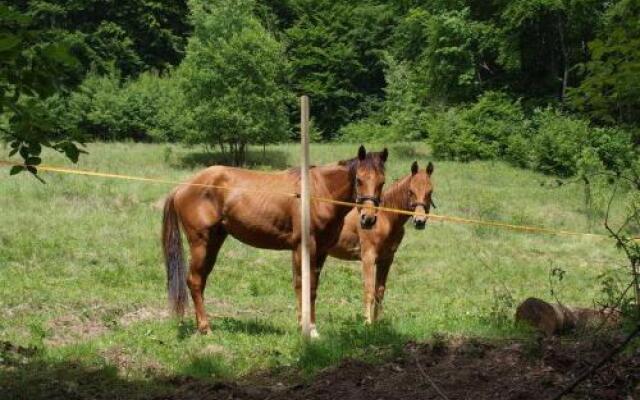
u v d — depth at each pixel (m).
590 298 13.20
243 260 15.31
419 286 14.21
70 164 27.25
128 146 35.62
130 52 53.97
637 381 5.42
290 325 9.46
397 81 48.03
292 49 55.75
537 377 5.68
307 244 7.84
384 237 9.54
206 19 34.34
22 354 7.41
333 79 54.84
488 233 20.36
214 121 32.06
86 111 42.44
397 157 37.03
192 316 10.05
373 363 6.38
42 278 12.06
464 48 42.44
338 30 57.22
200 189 8.87
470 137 36.62
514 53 41.00
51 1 53.22
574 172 30.95
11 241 14.57
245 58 32.47
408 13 48.78
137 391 6.28
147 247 15.38
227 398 5.93
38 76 4.21
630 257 7.06
